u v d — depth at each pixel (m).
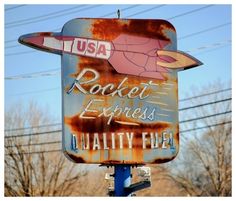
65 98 15.09
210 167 37.41
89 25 15.44
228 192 37.19
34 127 38.44
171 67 15.55
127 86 15.36
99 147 15.04
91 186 38.56
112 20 15.54
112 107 15.22
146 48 15.56
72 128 15.02
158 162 15.18
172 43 15.65
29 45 15.19
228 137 36.88
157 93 15.42
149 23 15.66
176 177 37.72
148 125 15.26
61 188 38.94
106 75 15.32
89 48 15.36
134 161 15.10
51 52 15.29
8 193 38.25
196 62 15.55
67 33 15.32
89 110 15.13
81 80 15.23
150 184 15.06
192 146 37.41
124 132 15.16
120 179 15.26
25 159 38.88
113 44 15.46
